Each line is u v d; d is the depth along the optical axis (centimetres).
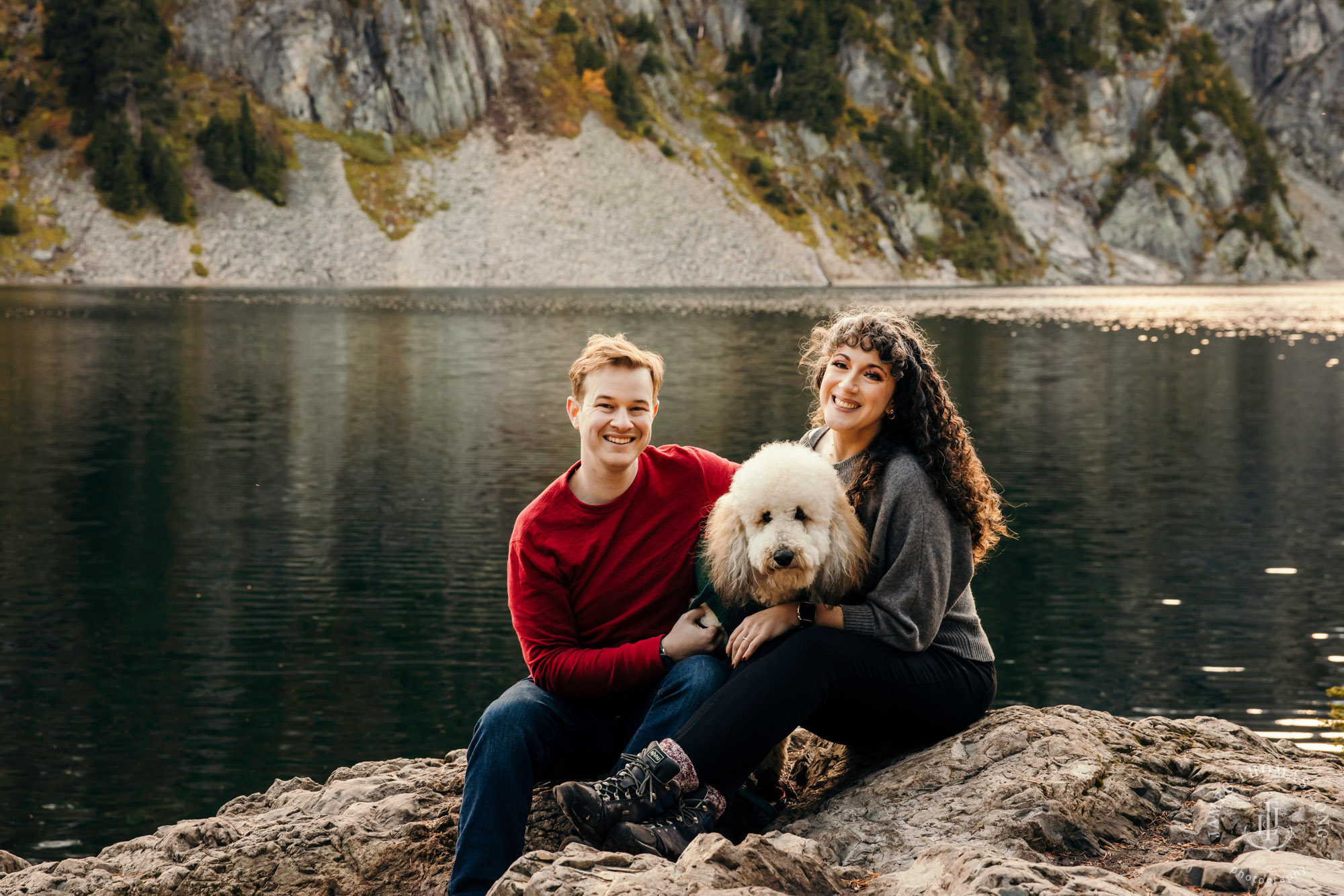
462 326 5109
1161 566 1338
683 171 10431
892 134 11512
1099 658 1031
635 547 308
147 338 4312
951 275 11000
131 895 304
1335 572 1309
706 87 11850
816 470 281
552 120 10462
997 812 268
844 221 10894
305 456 2041
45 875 320
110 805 731
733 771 273
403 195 9338
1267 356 4125
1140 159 12850
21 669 973
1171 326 5638
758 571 274
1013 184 12438
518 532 311
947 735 311
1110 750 302
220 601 1173
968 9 13338
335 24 9750
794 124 11438
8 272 7575
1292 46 15650
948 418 298
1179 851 258
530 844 313
